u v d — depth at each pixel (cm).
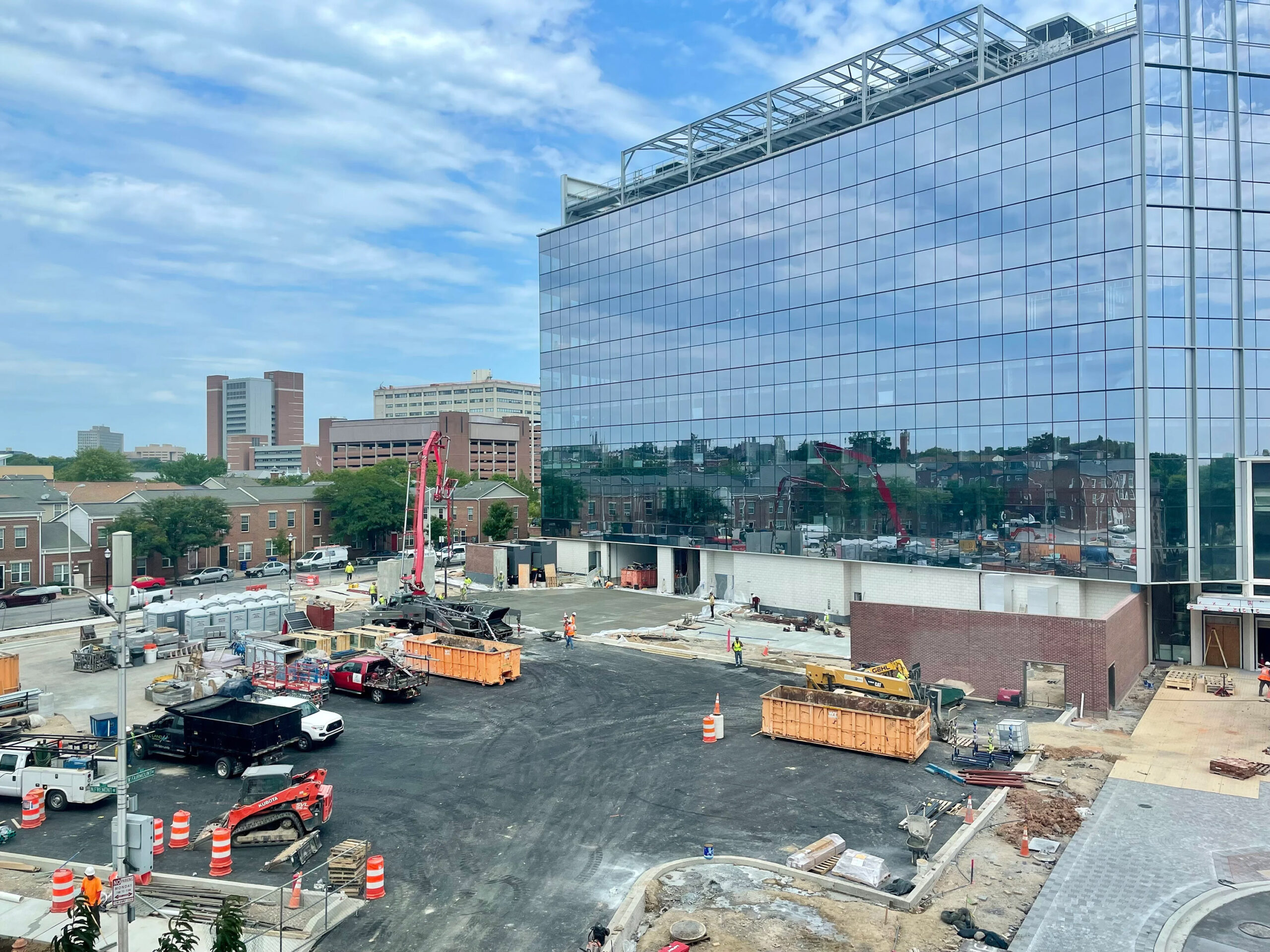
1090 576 4047
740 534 5916
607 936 1581
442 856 2020
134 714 3312
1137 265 3872
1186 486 3897
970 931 1612
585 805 2334
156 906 1767
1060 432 4166
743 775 2566
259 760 2620
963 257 4569
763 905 1750
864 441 5084
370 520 9381
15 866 1991
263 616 5050
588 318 7175
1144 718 3117
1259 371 3966
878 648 3750
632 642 4750
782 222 5575
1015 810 2250
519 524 10544
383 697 3466
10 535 6938
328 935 1653
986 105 4462
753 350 5788
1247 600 3778
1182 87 3928
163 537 7538
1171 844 2025
